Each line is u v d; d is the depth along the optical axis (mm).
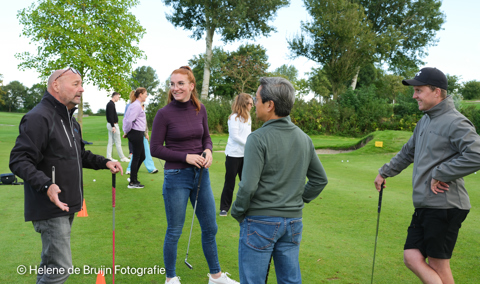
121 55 18859
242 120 5090
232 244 4121
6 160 9617
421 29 33125
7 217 4789
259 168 2219
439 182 2609
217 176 8383
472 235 4461
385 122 27828
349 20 30188
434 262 2695
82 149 2932
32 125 2385
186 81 3215
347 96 29156
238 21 30109
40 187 2301
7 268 3316
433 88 2729
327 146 15992
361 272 3424
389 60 35219
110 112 9984
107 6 18062
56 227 2490
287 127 2316
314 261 3656
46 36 16938
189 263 3615
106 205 5582
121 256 3701
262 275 2275
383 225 4828
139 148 6758
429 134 2746
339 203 5977
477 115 26484
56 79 2510
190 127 3260
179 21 31875
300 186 2338
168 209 3188
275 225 2244
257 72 37125
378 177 3201
